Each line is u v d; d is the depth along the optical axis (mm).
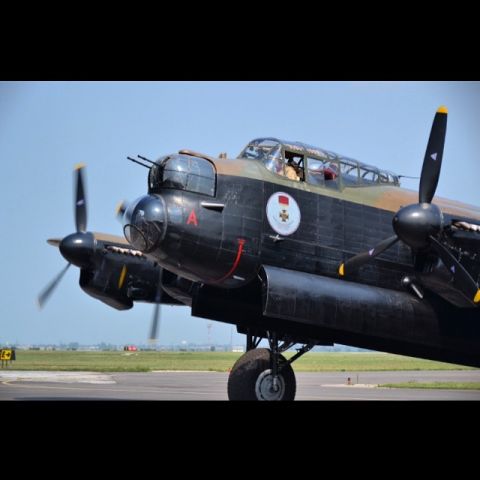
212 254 52562
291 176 58344
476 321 61500
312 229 57000
